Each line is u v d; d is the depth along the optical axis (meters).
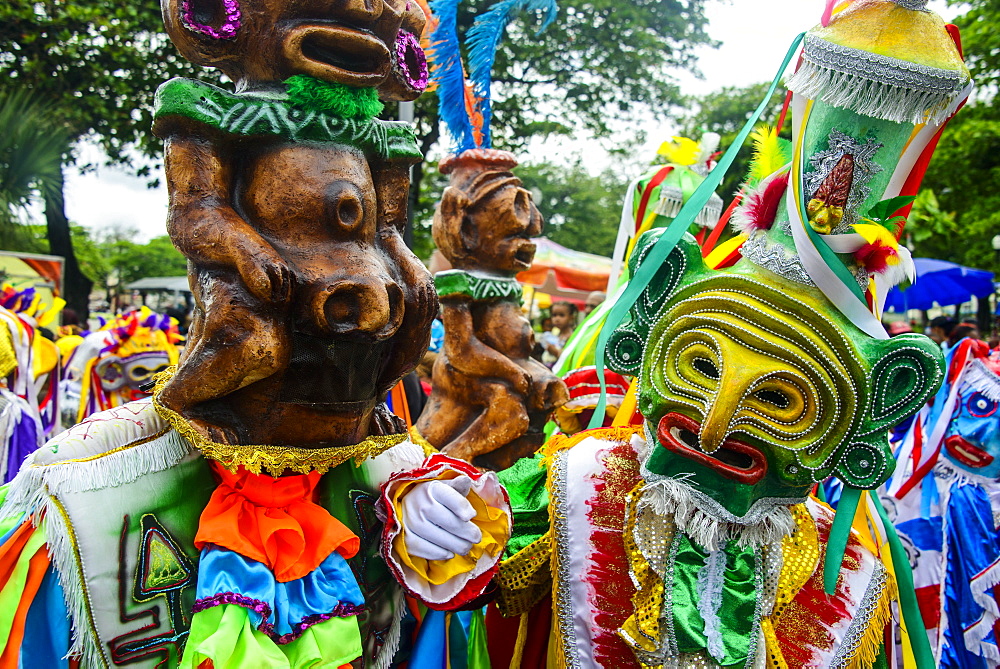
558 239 22.81
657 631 1.39
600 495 1.56
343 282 1.14
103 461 1.21
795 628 1.48
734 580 1.42
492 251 2.46
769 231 1.44
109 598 1.18
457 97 2.43
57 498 1.17
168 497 1.25
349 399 1.22
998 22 9.88
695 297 1.40
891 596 1.61
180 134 1.14
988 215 10.65
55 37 9.30
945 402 3.17
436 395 2.56
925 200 9.62
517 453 2.46
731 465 1.38
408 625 1.59
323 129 1.20
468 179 2.48
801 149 1.37
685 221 1.40
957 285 7.62
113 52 9.29
